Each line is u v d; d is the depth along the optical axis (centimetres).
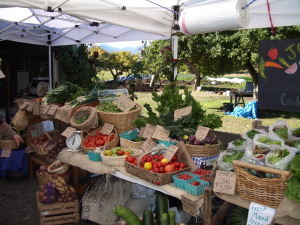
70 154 379
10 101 858
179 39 1254
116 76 853
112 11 392
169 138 332
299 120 1195
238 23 265
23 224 388
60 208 371
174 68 415
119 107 395
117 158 320
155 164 287
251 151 221
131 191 373
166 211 297
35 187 509
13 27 657
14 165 527
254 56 1110
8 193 484
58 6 348
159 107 374
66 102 462
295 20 375
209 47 1209
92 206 362
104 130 388
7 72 808
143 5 371
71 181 480
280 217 197
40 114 462
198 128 322
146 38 618
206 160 304
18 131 522
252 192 210
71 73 850
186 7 353
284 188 196
